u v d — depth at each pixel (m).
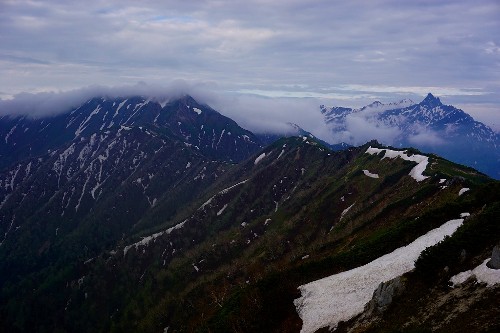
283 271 111.50
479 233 69.81
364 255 101.69
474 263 65.12
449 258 68.88
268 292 103.31
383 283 73.31
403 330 60.28
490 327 50.25
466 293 60.00
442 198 123.81
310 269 107.12
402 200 146.12
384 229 126.62
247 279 188.75
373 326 67.69
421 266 71.62
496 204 75.75
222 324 103.31
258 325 93.25
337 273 99.19
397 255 91.69
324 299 88.50
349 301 82.69
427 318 60.22
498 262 60.38
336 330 75.19
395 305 68.50
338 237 161.88
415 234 97.06
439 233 90.81
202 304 192.75
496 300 54.50
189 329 165.38
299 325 84.12
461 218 92.62
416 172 190.88
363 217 172.12
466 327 53.06
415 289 68.69
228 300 119.50
